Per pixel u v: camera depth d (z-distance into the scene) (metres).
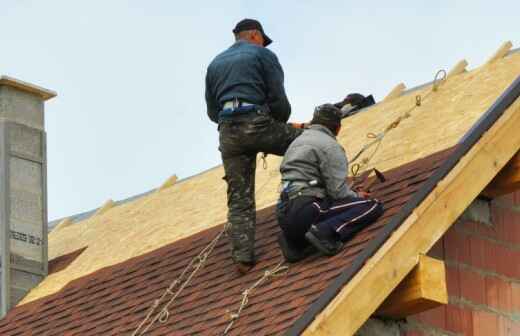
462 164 13.04
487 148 13.21
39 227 18.14
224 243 15.02
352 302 12.05
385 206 13.29
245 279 13.66
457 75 16.52
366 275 12.17
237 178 13.97
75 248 18.58
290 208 13.10
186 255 15.38
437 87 16.30
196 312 13.55
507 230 13.91
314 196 13.09
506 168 13.54
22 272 17.77
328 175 13.07
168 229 17.00
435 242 12.70
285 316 12.28
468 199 12.98
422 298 12.40
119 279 15.98
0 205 17.91
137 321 14.18
